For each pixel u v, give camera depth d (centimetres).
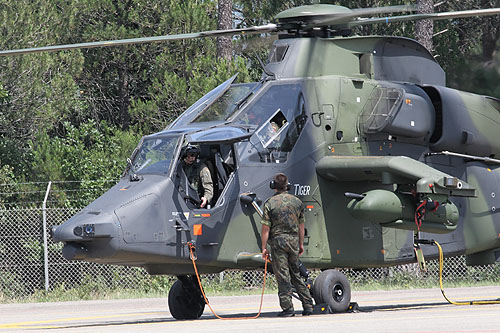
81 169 9856
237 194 4556
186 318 5050
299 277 4362
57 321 5466
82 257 4172
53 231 4209
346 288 4703
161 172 4441
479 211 5553
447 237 5372
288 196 4281
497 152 5681
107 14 12394
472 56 9606
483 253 5819
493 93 9231
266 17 12050
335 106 4925
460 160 5462
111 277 8256
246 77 10256
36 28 10662
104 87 13275
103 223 4112
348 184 4941
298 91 4853
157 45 12369
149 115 11025
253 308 6369
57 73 11194
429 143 5300
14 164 10712
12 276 8212
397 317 3747
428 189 4641
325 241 4834
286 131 4772
